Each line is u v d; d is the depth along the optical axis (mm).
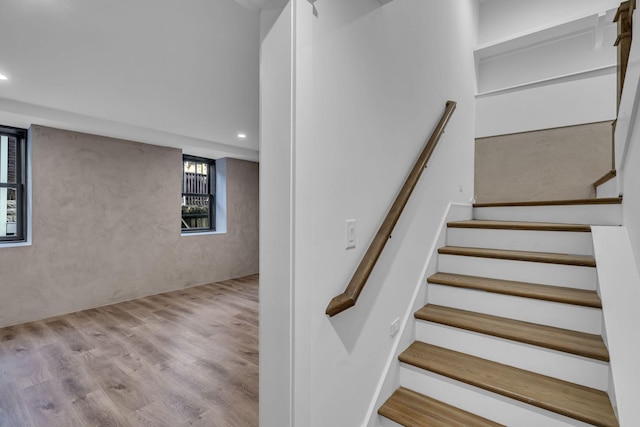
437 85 2191
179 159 4746
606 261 1510
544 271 1763
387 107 1538
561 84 3219
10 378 2299
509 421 1312
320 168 1105
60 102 3039
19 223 3617
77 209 3748
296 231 981
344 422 1254
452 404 1459
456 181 2623
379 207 1475
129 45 2035
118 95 2871
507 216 2615
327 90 1136
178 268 4777
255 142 4777
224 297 4414
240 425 1798
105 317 3584
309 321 1044
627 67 1645
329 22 1145
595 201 2082
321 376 1129
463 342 1630
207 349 2781
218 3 1646
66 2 1600
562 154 3414
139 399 2041
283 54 985
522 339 1447
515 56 3865
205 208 5586
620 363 1133
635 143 1442
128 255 4211
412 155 1805
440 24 2256
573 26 3381
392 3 1586
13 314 3320
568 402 1222
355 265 1307
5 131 3482
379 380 1475
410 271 1775
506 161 3750
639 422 958
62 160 3623
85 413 1902
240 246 5688
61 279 3639
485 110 3570
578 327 1505
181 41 2002
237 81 2598
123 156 4137
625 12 1806
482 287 1754
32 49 2057
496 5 3939
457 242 2289
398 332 1640
